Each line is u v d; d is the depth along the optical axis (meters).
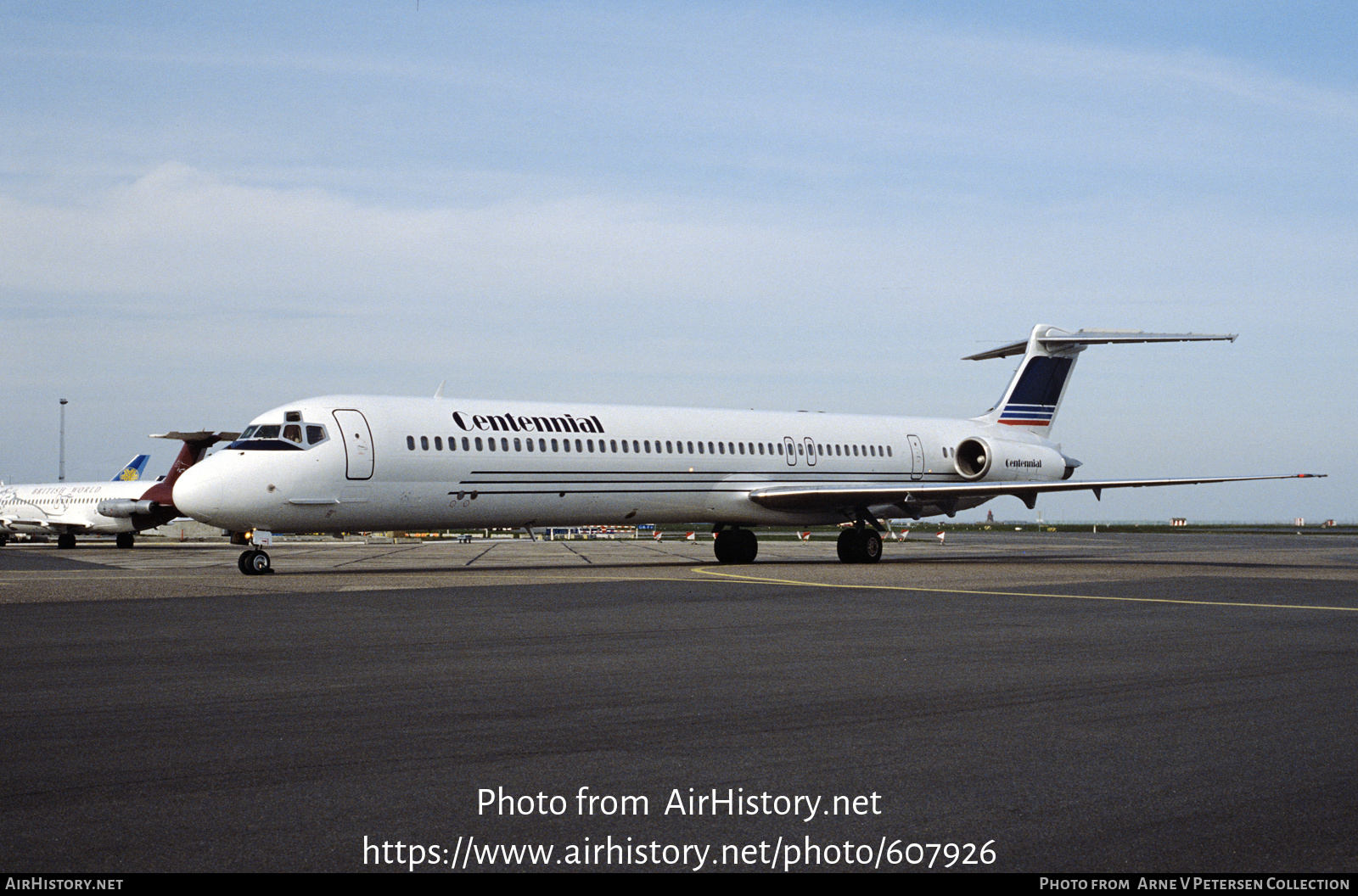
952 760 6.95
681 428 31.17
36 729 7.81
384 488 25.84
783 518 32.59
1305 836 5.52
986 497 35.22
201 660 11.16
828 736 7.63
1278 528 127.31
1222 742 7.46
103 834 5.51
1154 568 28.38
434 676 10.12
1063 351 39.62
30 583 22.38
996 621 14.84
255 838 5.47
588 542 65.56
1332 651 11.88
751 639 12.86
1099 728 7.88
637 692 9.33
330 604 17.44
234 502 24.34
